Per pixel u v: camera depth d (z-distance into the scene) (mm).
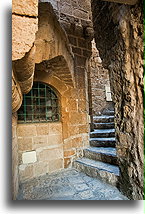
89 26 3182
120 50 1409
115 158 2186
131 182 1382
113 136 3088
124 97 1403
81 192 1750
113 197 1556
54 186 1960
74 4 3074
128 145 1385
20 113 2342
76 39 3025
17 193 1708
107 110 4805
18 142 2176
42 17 1640
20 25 692
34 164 2275
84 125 3000
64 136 2633
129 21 1234
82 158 2771
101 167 2168
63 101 2688
